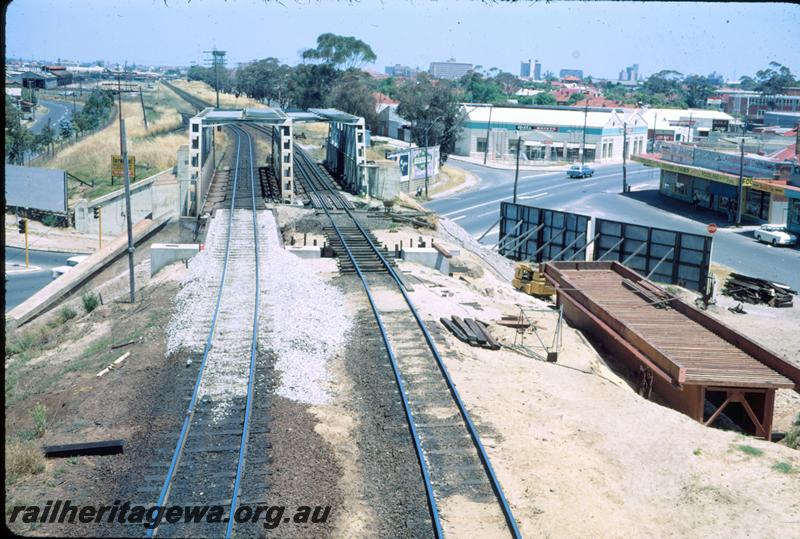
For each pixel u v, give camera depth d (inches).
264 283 956.0
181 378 641.6
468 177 3511.3
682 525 462.6
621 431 596.4
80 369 738.2
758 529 452.4
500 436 562.3
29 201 2293.3
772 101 5831.7
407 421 574.9
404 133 4079.7
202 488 463.8
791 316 1411.2
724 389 686.5
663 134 4675.2
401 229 1405.0
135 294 1071.6
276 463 497.7
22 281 1737.2
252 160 2394.2
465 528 438.9
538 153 4163.4
